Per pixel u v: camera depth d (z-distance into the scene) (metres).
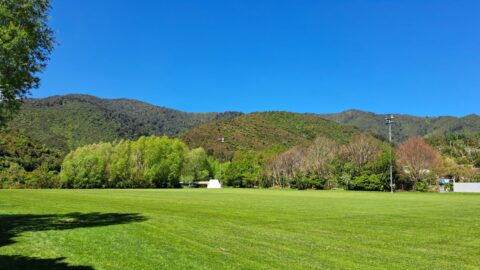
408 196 54.81
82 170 94.12
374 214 26.02
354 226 19.64
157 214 24.47
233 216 23.89
